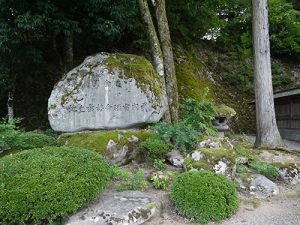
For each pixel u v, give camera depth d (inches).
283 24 630.5
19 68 316.2
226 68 593.6
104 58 260.4
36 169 136.5
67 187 131.3
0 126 209.6
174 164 216.1
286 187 205.6
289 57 676.7
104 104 245.0
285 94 431.5
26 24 254.1
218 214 146.1
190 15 478.3
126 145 222.7
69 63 338.0
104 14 303.9
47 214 126.7
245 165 230.7
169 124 257.0
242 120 521.7
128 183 177.9
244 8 637.9
